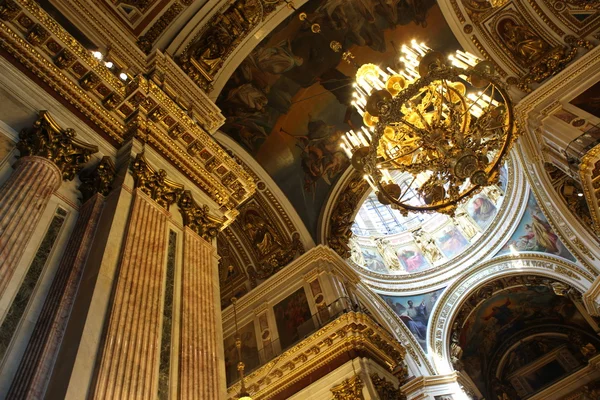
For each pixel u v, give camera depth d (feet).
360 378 32.89
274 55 39.19
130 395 14.53
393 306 61.00
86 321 15.38
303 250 44.50
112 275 17.67
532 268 57.93
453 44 41.60
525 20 38.88
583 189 39.32
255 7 35.50
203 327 20.11
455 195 28.07
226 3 33.88
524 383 69.05
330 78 42.93
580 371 64.28
